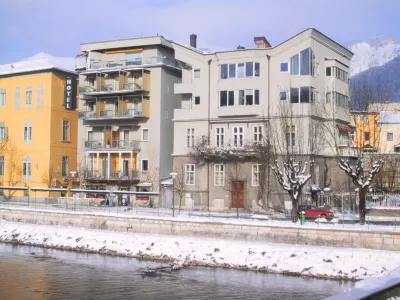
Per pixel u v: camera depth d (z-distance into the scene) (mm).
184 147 63969
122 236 45656
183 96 66000
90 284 34125
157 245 43031
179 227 45094
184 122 64312
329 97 61438
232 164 60812
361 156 45156
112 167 69875
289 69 59500
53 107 74500
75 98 76625
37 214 54438
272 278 35750
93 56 71875
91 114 70250
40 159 74125
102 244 45625
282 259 37688
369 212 51125
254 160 59625
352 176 42969
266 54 60562
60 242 47938
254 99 60594
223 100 62031
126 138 69438
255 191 59500
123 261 41719
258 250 38969
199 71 64312
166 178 67250
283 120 53406
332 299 16438
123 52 70750
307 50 58781
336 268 35531
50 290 32656
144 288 33156
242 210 59625
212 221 43500
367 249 36594
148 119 67500
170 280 35281
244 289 32750
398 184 64375
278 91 59594
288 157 46438
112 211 54156
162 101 67250
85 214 50844
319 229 38812
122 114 68125
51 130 74000
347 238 37812
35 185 73875
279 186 57188
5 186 72375
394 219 46031
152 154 66750
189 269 38719
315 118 58188
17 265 40031
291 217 47438
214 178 61938
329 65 62312
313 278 35625
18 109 76750
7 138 76875
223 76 62375
